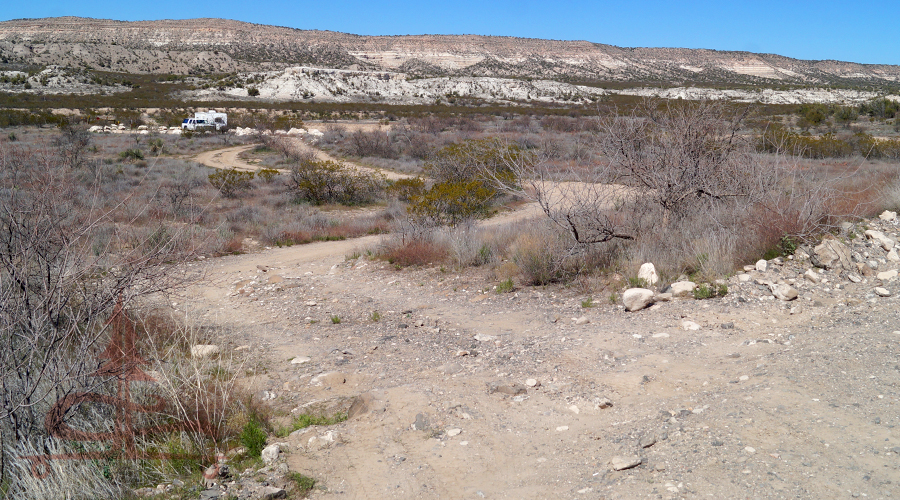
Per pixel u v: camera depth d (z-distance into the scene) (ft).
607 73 595.88
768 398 12.49
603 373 15.61
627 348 17.43
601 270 26.55
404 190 76.48
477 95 393.50
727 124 30.58
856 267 21.70
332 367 18.52
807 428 11.03
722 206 29.27
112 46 535.60
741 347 16.47
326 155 143.95
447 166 76.79
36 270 13.14
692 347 16.96
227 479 11.35
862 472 9.43
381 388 16.06
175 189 75.41
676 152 29.22
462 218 46.68
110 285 13.57
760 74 599.16
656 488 9.80
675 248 25.64
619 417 13.06
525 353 17.93
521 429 13.00
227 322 25.86
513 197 70.59
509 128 179.83
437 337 21.22
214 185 85.35
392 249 39.04
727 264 23.15
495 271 30.40
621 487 10.05
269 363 19.51
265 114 238.07
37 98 268.41
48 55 474.08
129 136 166.71
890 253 22.57
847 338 15.55
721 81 512.22
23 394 11.74
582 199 27.63
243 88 361.92
